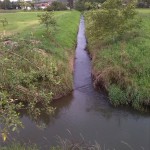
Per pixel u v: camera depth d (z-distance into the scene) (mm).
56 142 12609
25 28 33781
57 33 29297
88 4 32219
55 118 15234
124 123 14750
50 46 22625
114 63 19250
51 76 8695
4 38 9031
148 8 72500
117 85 17594
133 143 12773
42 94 8617
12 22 44031
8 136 12820
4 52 8375
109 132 13773
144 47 21938
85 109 16500
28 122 14422
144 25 32594
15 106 7723
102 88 18891
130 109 16250
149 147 12445
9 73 8266
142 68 18250
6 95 7285
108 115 15688
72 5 103125
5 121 7273
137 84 17031
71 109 16516
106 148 12312
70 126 14367
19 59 8703
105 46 24703
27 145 12133
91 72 21625
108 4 25984
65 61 21797
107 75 18312
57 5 88250
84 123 14719
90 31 28562
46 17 26188
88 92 18906
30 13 65688
